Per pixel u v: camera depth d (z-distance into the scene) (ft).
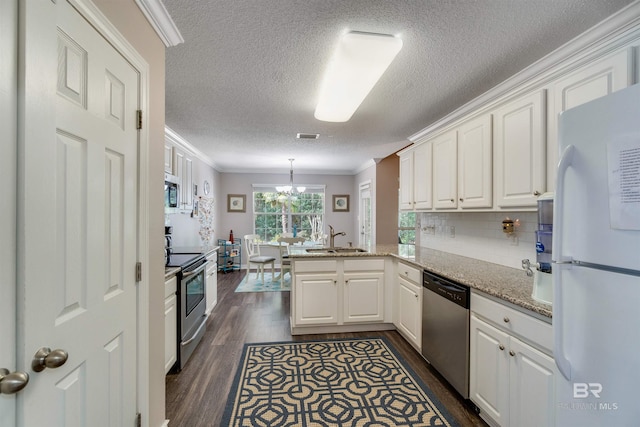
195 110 9.24
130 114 4.22
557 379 3.48
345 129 11.28
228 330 10.57
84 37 3.25
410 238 18.10
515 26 5.00
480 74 6.71
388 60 5.75
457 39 5.40
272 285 17.11
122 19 4.02
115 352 3.86
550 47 5.54
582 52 5.12
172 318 7.47
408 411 6.13
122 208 4.02
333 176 23.04
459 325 6.39
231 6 4.60
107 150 3.68
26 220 2.50
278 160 18.21
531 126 5.87
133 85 4.32
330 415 6.00
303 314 10.00
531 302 4.68
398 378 7.37
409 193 11.21
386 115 9.56
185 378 7.39
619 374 2.85
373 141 13.19
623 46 4.47
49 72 2.74
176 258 9.17
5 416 2.35
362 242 20.94
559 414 3.43
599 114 2.98
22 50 2.46
